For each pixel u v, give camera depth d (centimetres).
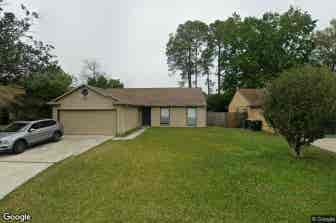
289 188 710
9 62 1653
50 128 1566
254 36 3162
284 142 1588
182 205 594
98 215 545
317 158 1110
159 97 2966
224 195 657
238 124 2792
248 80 3359
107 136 1898
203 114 2811
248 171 886
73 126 2002
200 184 745
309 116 1017
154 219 523
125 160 1059
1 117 2188
